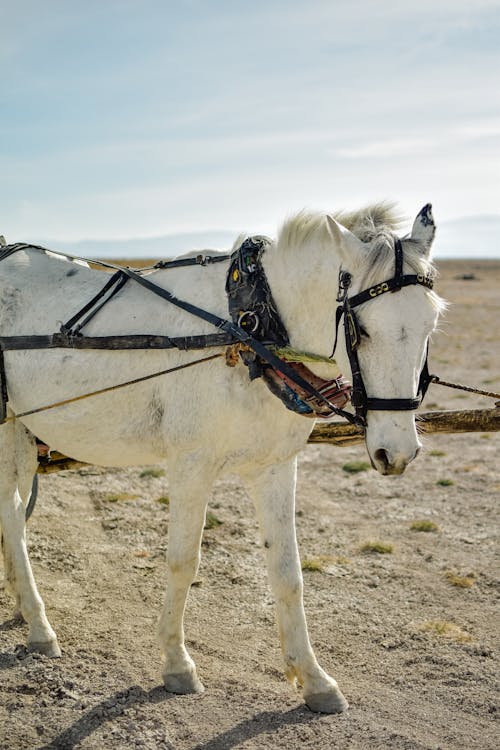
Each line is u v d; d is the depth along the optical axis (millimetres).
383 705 4281
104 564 6281
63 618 5289
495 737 3959
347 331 3695
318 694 4199
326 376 4227
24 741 3842
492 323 32500
